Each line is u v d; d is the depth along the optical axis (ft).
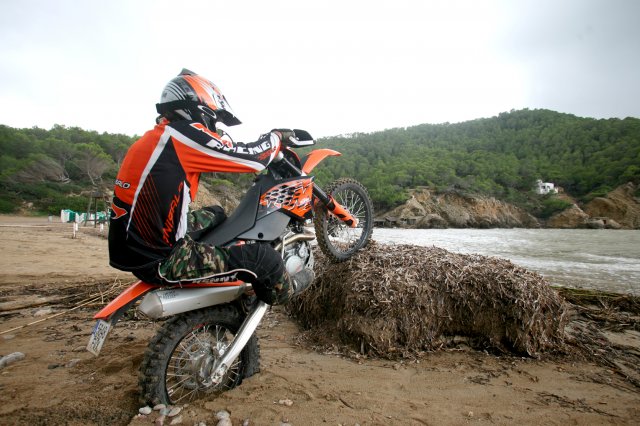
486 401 9.33
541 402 9.39
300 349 12.73
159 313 7.74
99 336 7.41
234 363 9.85
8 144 227.20
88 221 108.17
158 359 8.04
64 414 8.05
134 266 7.59
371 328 12.15
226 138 8.32
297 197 10.21
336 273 14.01
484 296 12.96
